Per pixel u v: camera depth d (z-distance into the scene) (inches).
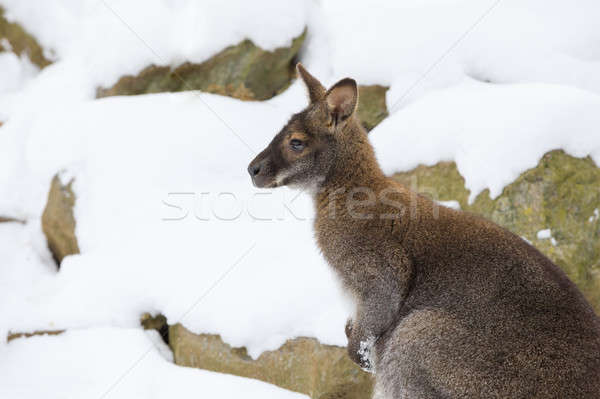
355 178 287.4
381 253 266.8
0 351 362.6
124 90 487.2
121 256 392.8
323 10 504.7
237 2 468.1
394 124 395.2
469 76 430.6
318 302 332.8
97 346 355.6
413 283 263.3
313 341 323.0
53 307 380.2
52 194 443.5
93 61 504.7
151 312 374.6
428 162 376.2
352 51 453.7
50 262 450.3
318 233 288.4
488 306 240.8
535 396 220.8
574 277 328.8
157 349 360.5
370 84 446.0
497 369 228.2
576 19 435.8
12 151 490.3
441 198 365.1
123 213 410.9
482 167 352.5
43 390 327.0
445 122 378.6
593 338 228.2
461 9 450.0
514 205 341.1
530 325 232.5
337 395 315.0
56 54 553.0
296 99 467.5
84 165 441.1
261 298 341.7
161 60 479.2
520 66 420.5
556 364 222.5
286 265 354.6
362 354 272.5
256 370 332.5
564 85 392.8
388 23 454.0
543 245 331.6
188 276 366.9
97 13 512.7
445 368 235.8
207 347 343.0
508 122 356.5
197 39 471.5
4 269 430.0
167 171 421.4
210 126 439.5
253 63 471.5
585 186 338.3
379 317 266.8
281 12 471.2
